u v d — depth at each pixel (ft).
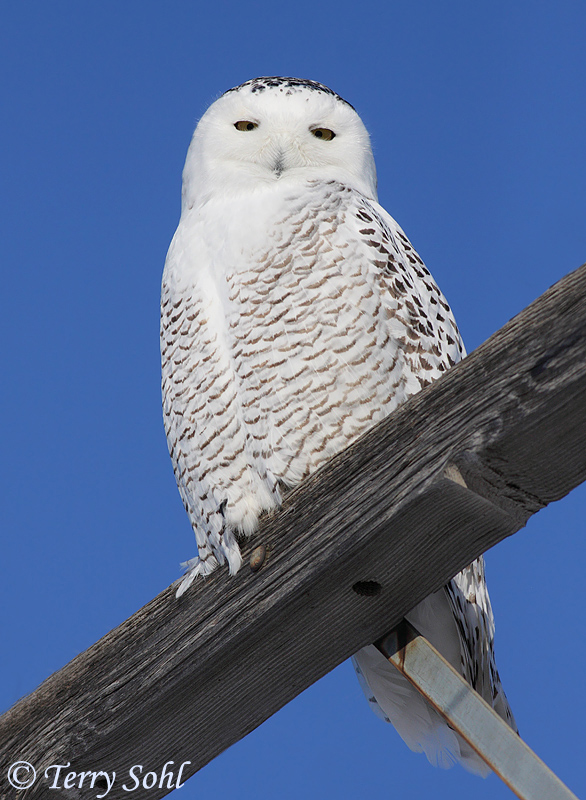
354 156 27.37
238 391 23.21
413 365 23.40
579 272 14.87
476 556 16.96
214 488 23.44
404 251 26.07
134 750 20.43
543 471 15.49
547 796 15.12
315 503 17.88
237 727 20.04
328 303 22.86
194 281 24.20
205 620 19.24
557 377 14.70
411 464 16.43
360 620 18.01
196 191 26.25
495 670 24.27
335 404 22.57
